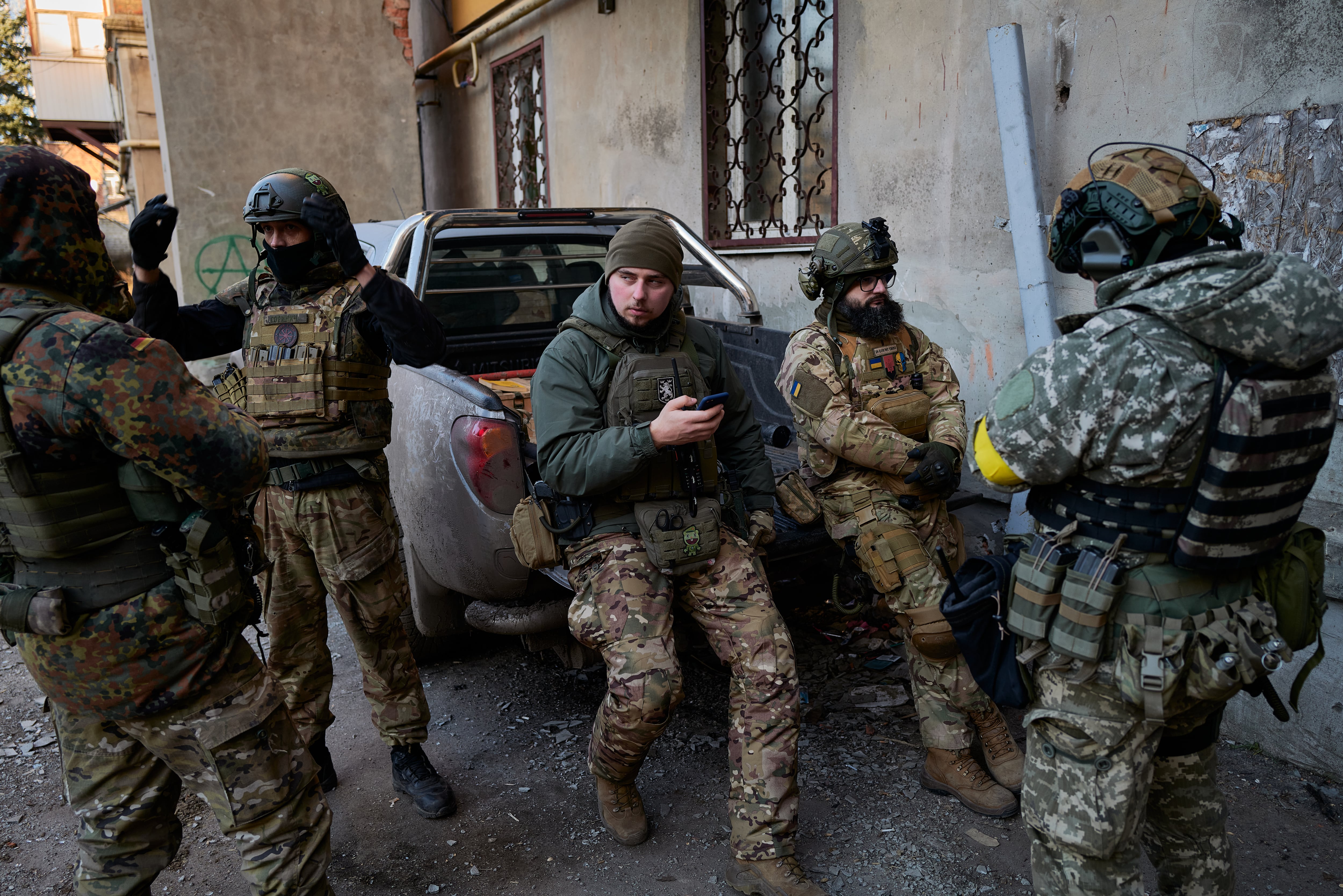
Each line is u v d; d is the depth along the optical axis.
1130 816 1.51
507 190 8.17
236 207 7.56
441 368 2.92
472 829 2.46
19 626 1.55
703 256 3.93
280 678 2.48
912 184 4.10
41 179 1.57
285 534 2.30
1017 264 3.43
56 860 2.41
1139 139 3.16
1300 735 2.65
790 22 4.86
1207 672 1.43
